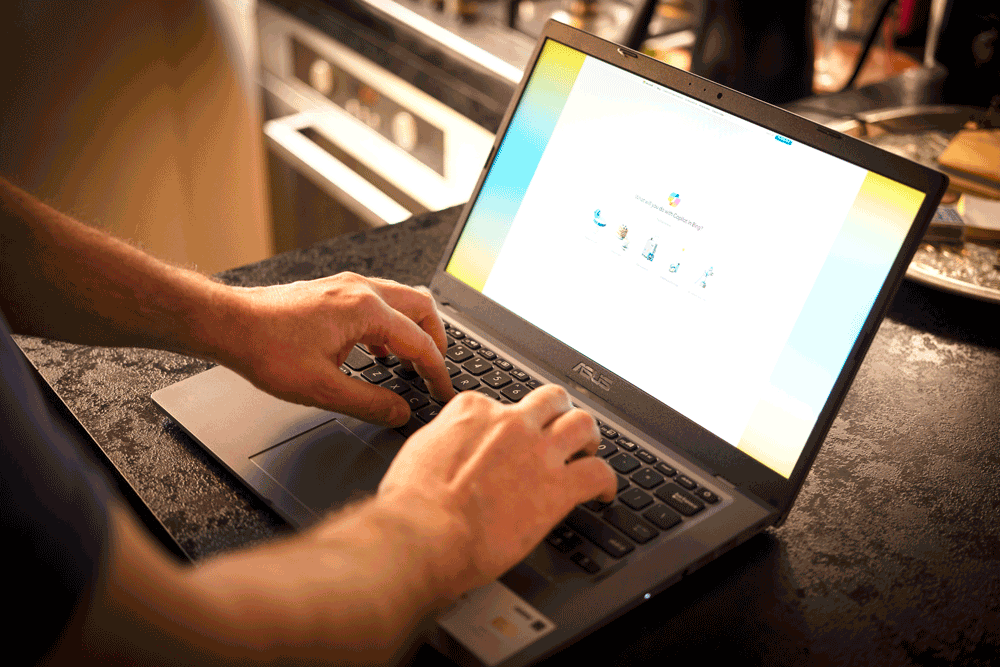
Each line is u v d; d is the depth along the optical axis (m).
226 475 0.62
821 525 0.59
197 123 2.20
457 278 0.80
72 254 0.61
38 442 0.38
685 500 0.58
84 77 2.08
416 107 1.56
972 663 0.49
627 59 0.71
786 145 0.62
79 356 0.74
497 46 1.44
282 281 0.83
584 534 0.55
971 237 0.87
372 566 0.44
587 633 0.48
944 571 0.56
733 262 0.63
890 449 0.66
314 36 1.74
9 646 0.36
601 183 0.72
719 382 0.62
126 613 0.36
